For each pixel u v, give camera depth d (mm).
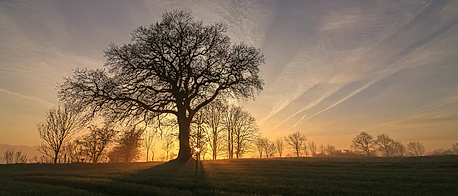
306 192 7984
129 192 8898
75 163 27391
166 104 24891
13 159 58938
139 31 24469
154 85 24953
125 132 25469
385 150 99062
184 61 24906
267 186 8969
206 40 25578
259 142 90750
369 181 10148
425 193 7586
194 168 17406
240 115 67188
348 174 12859
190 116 24891
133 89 24062
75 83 22859
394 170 14773
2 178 14789
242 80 25828
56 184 11484
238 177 11750
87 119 23062
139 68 23781
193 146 26953
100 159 50062
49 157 47812
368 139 100312
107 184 10156
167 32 24953
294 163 22312
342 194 7617
